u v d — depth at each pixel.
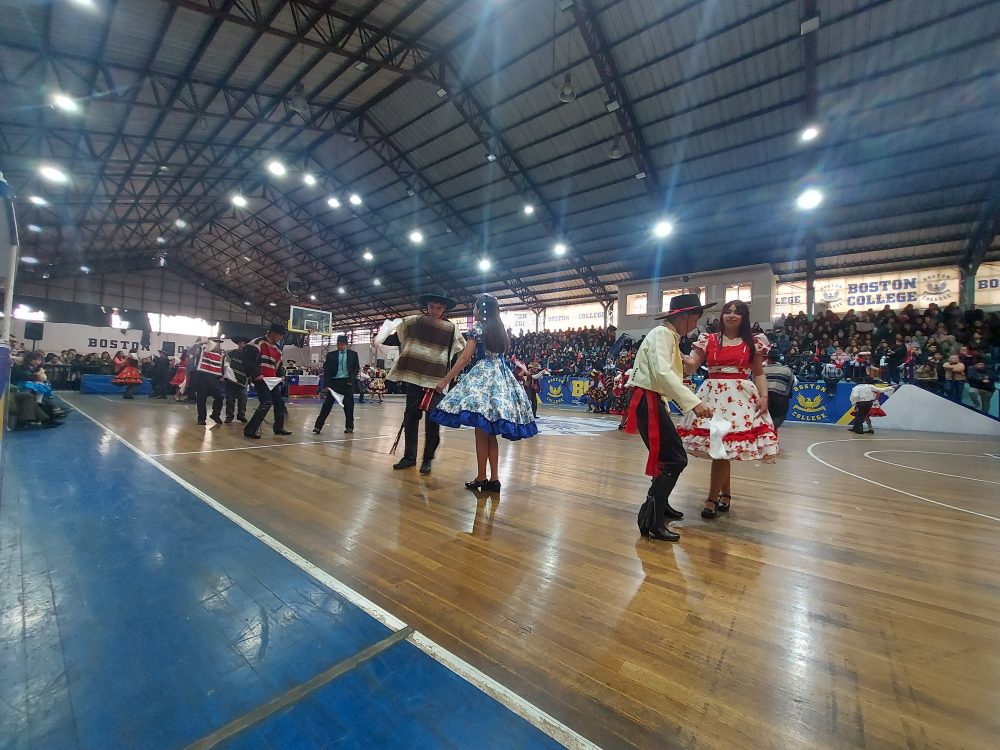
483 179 16.80
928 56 9.88
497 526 2.45
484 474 3.24
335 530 2.28
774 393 5.42
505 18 10.88
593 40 10.84
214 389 6.62
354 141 16.67
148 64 10.59
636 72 11.73
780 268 17.73
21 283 27.58
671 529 2.51
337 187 19.70
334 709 1.04
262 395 5.38
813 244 15.80
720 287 17.61
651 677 1.21
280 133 16.03
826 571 1.96
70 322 24.66
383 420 8.14
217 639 1.30
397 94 14.20
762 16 9.90
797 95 11.30
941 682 1.22
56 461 3.57
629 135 13.07
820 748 0.97
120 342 22.62
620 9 10.34
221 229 26.95
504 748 0.95
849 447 6.56
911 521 2.74
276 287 32.94
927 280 16.22
